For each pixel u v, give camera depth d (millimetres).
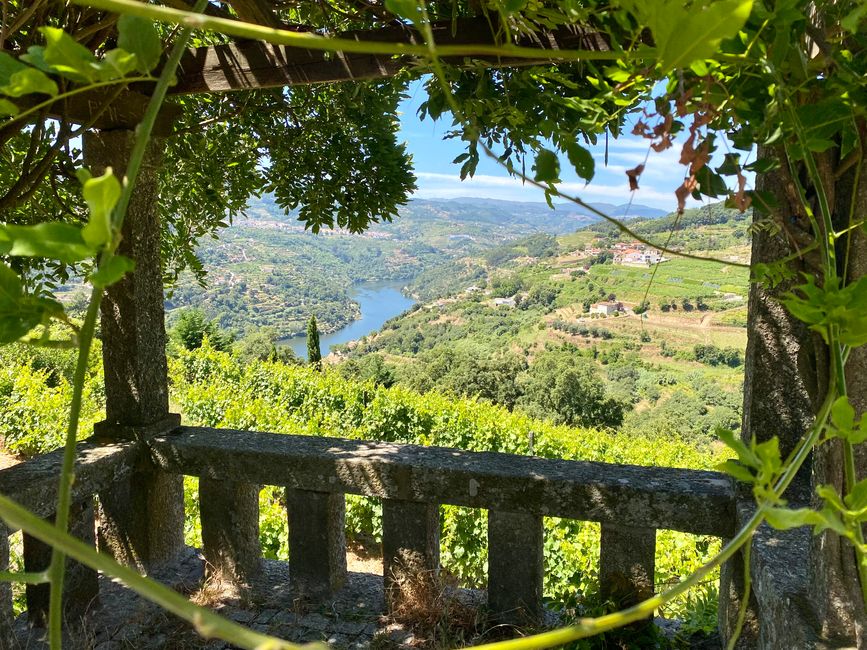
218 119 4035
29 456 9227
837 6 966
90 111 2664
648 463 11555
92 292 447
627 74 833
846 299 602
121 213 419
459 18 2250
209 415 10508
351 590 3236
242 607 3092
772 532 2207
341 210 4559
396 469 2883
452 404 11359
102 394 11172
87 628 2891
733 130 975
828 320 612
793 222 1290
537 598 2893
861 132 1001
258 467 3047
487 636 2863
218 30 399
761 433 2375
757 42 756
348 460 2943
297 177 4547
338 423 10578
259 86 2715
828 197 1245
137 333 3090
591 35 2045
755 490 490
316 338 26078
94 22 2453
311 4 2951
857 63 912
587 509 2674
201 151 4531
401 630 2932
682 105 633
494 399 33750
